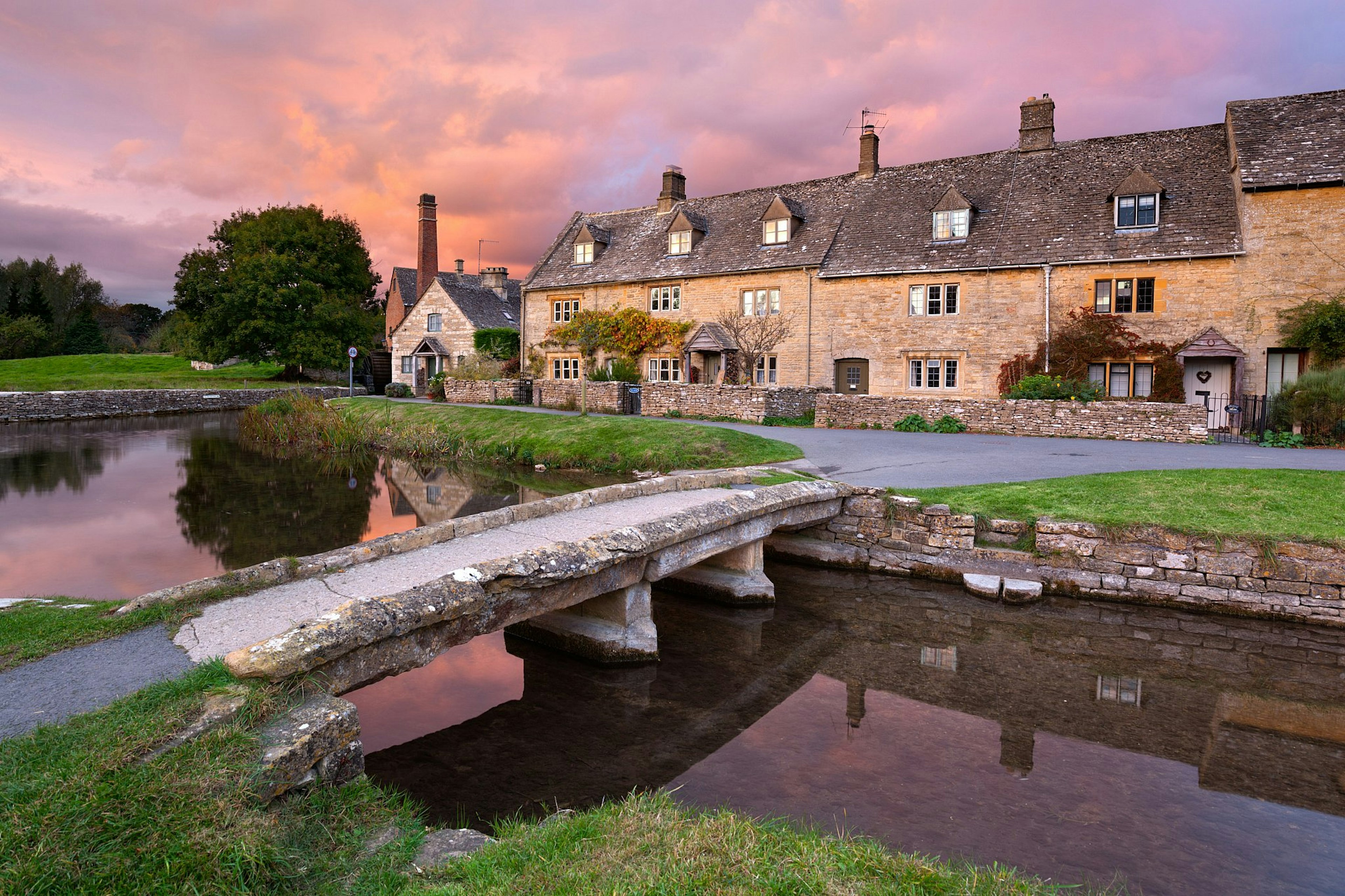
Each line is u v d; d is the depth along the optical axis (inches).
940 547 425.1
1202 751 235.1
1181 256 858.1
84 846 119.7
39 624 225.8
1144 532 381.1
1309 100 882.8
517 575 246.8
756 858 138.9
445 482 745.0
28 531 548.4
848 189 1198.9
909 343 1031.0
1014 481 483.8
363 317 2181.3
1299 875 171.8
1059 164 1032.8
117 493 698.8
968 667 307.9
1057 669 305.3
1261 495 413.4
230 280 1891.0
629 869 134.6
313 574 259.6
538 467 808.9
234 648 195.5
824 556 457.4
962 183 1086.4
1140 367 902.4
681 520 329.1
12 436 1156.5
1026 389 861.8
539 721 259.0
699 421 975.6
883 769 222.5
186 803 132.0
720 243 1248.2
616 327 1257.4
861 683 292.4
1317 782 215.8
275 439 1099.9
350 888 133.0
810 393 1019.9
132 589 402.0
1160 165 957.2
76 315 3289.9
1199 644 331.3
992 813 197.2
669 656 321.4
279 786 148.4
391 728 253.8
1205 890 165.2
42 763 138.8
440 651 223.6
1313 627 346.3
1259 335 831.1
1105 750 235.6
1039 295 943.7
